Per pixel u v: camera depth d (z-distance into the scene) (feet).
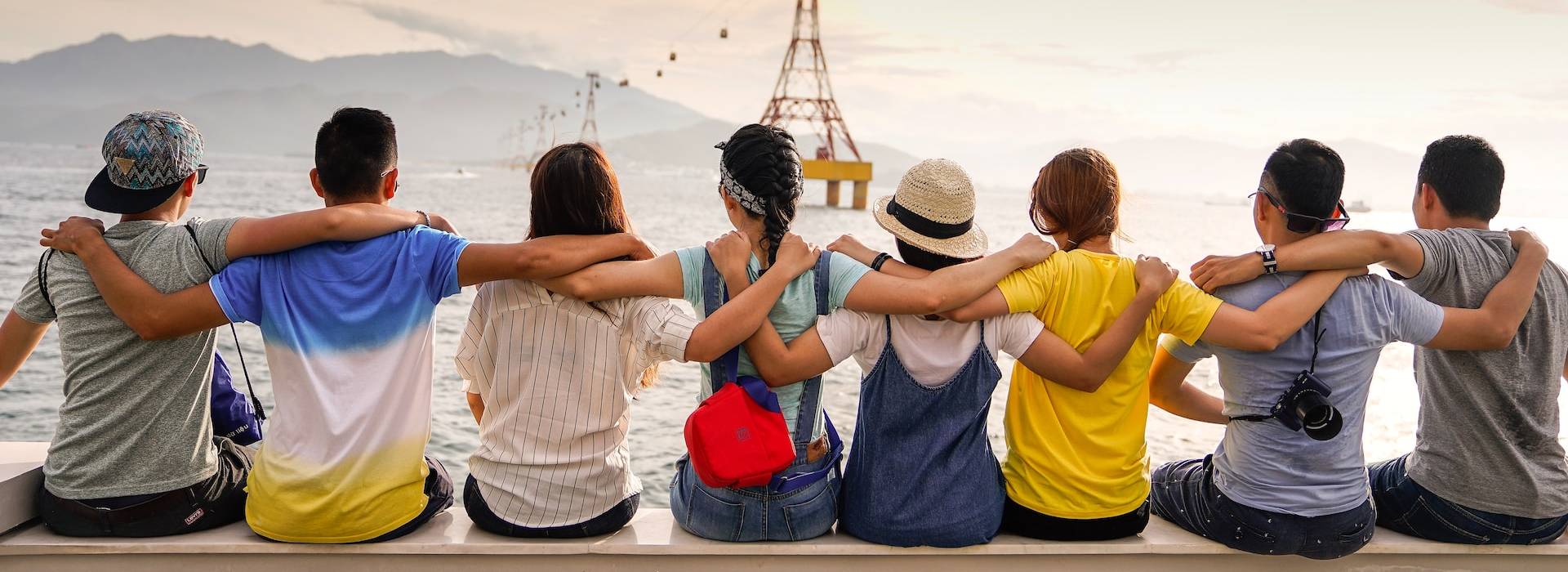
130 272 6.71
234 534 7.26
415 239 7.00
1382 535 7.90
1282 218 7.20
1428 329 7.18
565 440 7.06
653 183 511.81
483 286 7.27
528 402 7.04
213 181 237.66
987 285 6.86
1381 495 8.07
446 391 30.76
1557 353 7.32
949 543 7.20
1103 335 6.95
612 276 6.91
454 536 7.25
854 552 7.26
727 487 6.93
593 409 7.11
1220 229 212.02
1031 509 7.39
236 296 6.77
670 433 26.00
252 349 37.42
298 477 6.81
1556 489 7.39
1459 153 7.56
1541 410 7.32
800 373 7.02
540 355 7.00
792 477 7.09
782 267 6.96
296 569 7.11
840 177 205.26
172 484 7.04
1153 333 7.16
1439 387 7.55
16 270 55.57
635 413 28.02
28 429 25.45
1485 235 7.48
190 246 6.83
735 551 7.18
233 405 8.04
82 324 6.79
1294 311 6.94
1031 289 7.00
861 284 6.98
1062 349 6.97
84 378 6.86
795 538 7.27
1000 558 7.41
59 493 6.93
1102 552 7.41
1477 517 7.47
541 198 7.06
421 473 7.18
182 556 7.03
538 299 7.02
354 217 6.86
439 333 41.70
